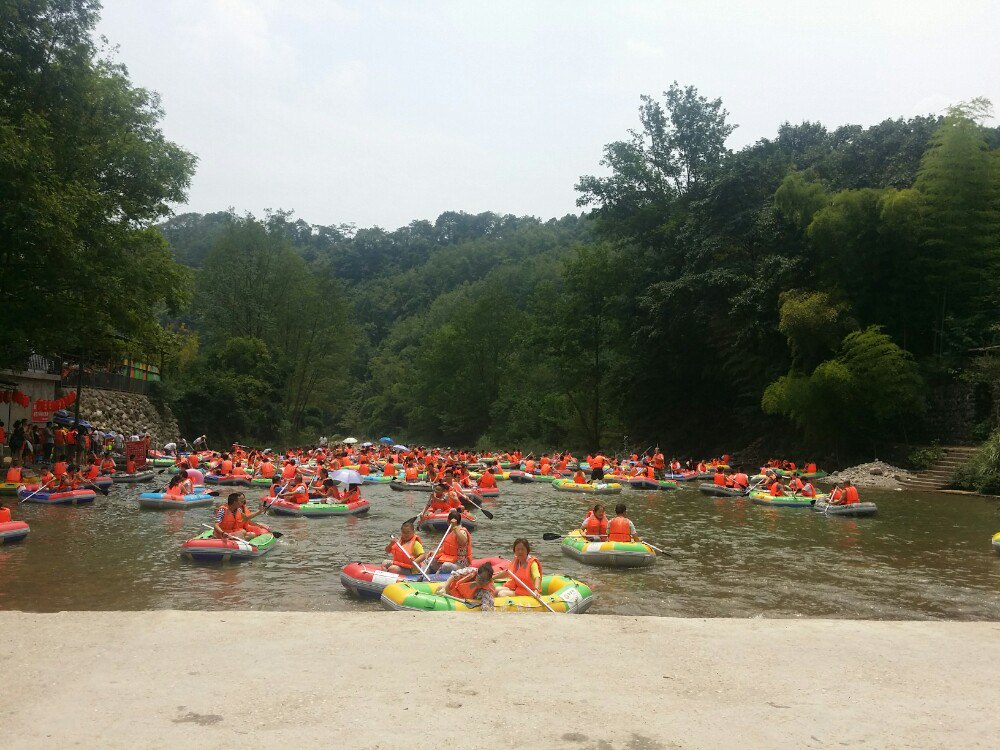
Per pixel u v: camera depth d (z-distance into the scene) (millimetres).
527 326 59125
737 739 3656
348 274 149125
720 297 37469
